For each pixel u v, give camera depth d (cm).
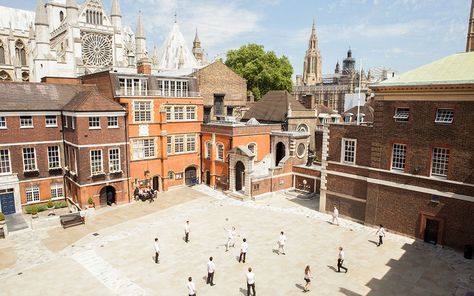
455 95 2627
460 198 2670
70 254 2741
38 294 2170
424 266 2505
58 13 9662
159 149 4447
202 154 4916
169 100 4456
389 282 2291
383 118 3083
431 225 2886
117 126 3916
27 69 9325
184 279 2347
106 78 4203
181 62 9000
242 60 8525
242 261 2591
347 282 2297
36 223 3253
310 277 2342
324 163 3672
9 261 2627
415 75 2925
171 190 4625
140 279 2345
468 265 2508
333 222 3403
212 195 4403
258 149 4700
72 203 3947
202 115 4875
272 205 4019
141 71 4994
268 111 5841
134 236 3097
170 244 2917
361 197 3388
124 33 11588
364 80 13912
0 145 3619
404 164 3003
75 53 8225
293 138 4550
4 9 9831
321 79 18188
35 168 3872
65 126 3922
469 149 2595
